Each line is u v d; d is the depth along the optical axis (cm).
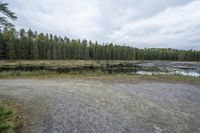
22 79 1752
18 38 6731
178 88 1435
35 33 8844
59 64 4950
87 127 605
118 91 1236
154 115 752
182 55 11119
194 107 889
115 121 670
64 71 2858
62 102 905
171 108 861
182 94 1200
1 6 876
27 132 548
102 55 9250
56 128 588
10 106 782
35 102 881
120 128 607
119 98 1028
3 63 4834
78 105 863
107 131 580
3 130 525
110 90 1264
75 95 1073
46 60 6588
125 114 753
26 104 838
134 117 720
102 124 636
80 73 2400
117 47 10500
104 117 709
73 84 1488
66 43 8825
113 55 9538
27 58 6431
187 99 1059
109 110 800
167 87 1470
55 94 1081
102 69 3531
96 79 1833
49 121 644
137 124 647
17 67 3747
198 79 1975
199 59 10975
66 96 1038
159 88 1412
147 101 980
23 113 709
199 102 993
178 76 2180
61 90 1214
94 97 1036
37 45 6788
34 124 610
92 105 870
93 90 1246
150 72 3017
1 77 1881
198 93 1253
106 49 9512
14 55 5938
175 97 1102
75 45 8775
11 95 1006
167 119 709
